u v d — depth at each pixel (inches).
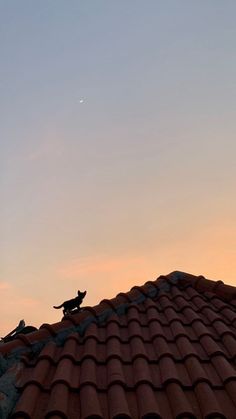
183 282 333.4
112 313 273.9
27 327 251.3
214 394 178.2
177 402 168.9
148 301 295.6
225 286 309.3
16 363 205.3
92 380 186.2
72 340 234.4
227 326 252.1
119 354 213.3
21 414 159.6
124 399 172.4
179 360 208.8
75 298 279.4
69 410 166.4
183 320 262.2
